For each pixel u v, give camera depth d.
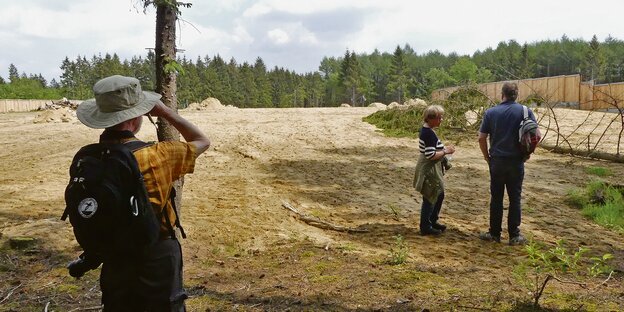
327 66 177.50
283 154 13.31
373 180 10.61
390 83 118.94
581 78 25.70
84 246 2.25
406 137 16.20
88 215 2.13
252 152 13.40
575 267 4.73
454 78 104.62
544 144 14.42
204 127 18.09
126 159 2.24
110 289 2.43
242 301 4.38
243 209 7.98
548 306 4.13
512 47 138.00
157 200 2.37
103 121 2.33
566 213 8.54
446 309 4.09
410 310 4.09
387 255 5.88
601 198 8.91
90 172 2.18
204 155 12.95
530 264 5.45
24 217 7.17
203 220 7.20
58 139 16.08
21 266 5.42
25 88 92.94
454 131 16.84
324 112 24.42
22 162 12.34
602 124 18.34
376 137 16.25
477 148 14.53
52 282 4.96
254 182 10.10
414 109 17.69
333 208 8.38
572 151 13.60
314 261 5.59
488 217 8.11
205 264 5.54
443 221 7.73
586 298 4.34
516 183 6.43
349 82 124.56
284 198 8.84
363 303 4.27
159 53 4.82
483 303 4.21
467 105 17.17
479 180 10.86
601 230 7.58
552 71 131.00
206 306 4.26
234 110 26.73
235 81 118.31
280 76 139.25
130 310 2.45
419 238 6.73
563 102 26.14
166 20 4.78
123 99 2.36
